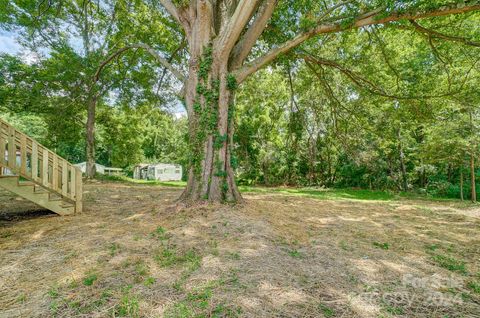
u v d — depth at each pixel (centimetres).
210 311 233
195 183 662
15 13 1280
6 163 539
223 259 348
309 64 964
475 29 760
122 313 228
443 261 385
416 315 240
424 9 559
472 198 1168
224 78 673
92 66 1316
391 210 884
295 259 363
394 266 358
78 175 634
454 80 896
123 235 441
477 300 272
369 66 939
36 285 276
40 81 1332
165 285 279
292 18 818
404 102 930
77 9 1484
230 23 629
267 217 589
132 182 1773
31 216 608
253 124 2312
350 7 687
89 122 1736
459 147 1116
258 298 257
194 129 673
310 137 2242
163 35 1269
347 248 428
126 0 1277
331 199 1157
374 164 1911
